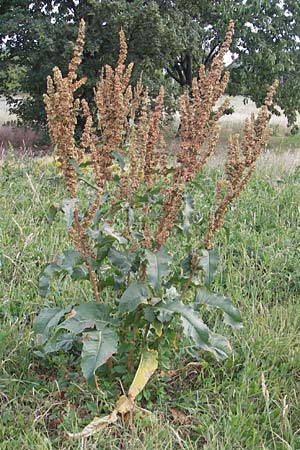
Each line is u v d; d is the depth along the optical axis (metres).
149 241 3.26
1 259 5.11
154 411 3.38
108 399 3.43
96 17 15.96
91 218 3.25
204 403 3.53
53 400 3.46
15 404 3.38
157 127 3.28
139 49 16.81
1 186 7.53
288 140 22.72
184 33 17.70
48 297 4.47
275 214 6.88
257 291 4.80
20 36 16.75
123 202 3.38
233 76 20.02
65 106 2.92
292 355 3.91
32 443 3.08
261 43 18.59
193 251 3.41
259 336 4.03
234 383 3.61
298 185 8.14
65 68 16.53
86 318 3.22
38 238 5.70
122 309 3.11
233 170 3.30
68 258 3.37
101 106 3.17
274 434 3.28
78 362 3.78
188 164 3.22
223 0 18.89
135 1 16.12
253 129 3.24
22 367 3.72
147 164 3.31
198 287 3.44
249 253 5.71
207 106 3.12
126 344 3.43
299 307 4.54
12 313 4.37
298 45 19.59
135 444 3.07
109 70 3.15
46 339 3.48
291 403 3.54
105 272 4.16
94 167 3.24
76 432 3.14
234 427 3.24
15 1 17.38
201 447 3.22
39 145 18.38
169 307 3.16
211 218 3.34
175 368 3.80
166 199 3.23
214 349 3.69
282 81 19.84
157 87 17.48
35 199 6.71
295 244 6.02
